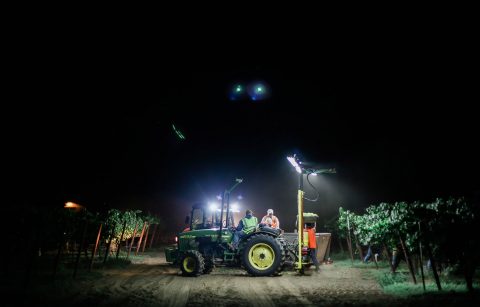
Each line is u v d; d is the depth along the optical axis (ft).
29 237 37.68
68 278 38.55
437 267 38.52
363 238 41.81
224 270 48.65
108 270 47.52
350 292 32.89
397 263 39.45
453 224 29.53
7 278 36.52
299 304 28.37
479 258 28.68
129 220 59.47
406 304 27.17
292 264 45.44
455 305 25.53
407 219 32.19
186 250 47.88
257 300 29.89
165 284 37.42
